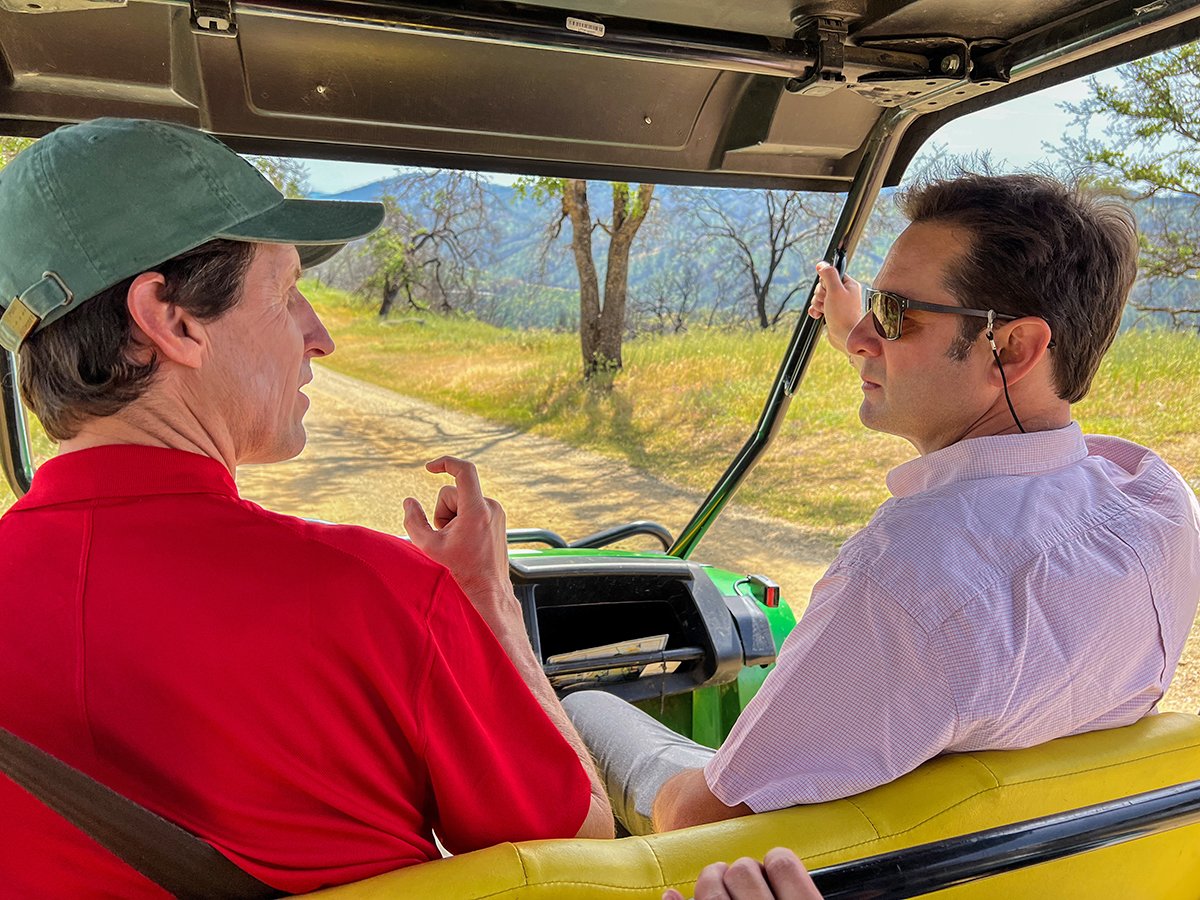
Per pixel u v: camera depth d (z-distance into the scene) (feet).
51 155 2.88
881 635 3.62
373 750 3.04
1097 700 3.81
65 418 2.96
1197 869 4.08
